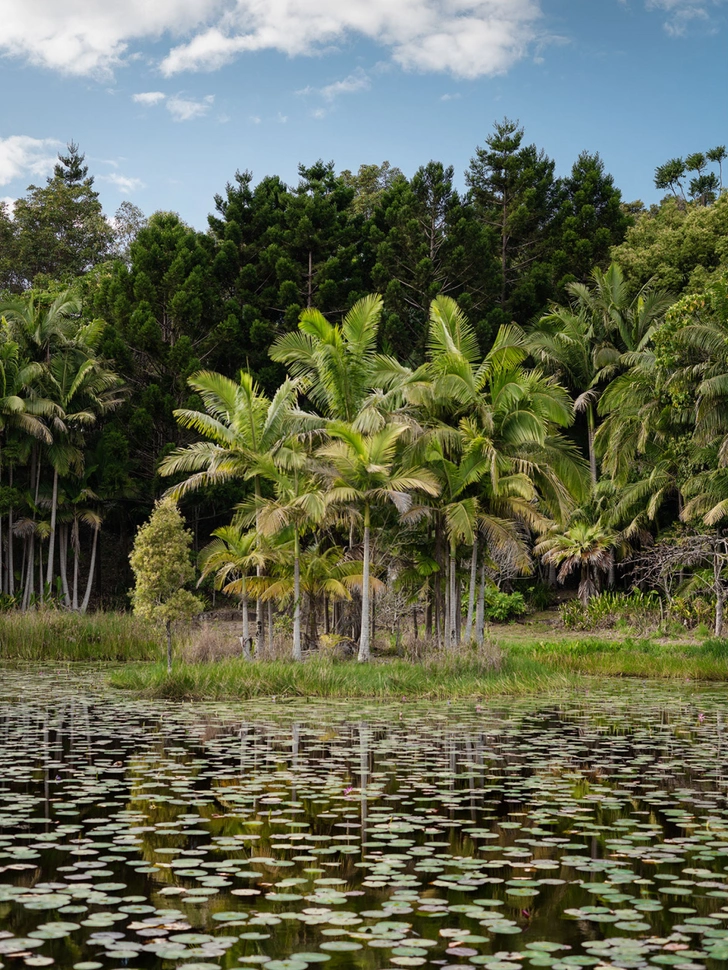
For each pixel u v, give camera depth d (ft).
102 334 133.69
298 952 15.49
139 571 60.08
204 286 139.23
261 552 72.43
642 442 103.86
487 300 143.13
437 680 61.11
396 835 22.94
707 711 50.24
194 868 19.97
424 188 144.15
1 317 122.31
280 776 30.40
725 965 14.98
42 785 28.78
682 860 20.90
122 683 59.77
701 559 99.04
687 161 170.19
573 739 39.37
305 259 148.25
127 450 124.26
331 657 70.13
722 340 87.30
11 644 84.33
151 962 15.05
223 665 62.08
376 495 71.87
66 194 181.06
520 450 73.31
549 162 156.97
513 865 20.38
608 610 110.63
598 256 149.18
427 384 72.18
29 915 17.17
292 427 75.92
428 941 16.01
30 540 122.83
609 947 15.76
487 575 113.91
